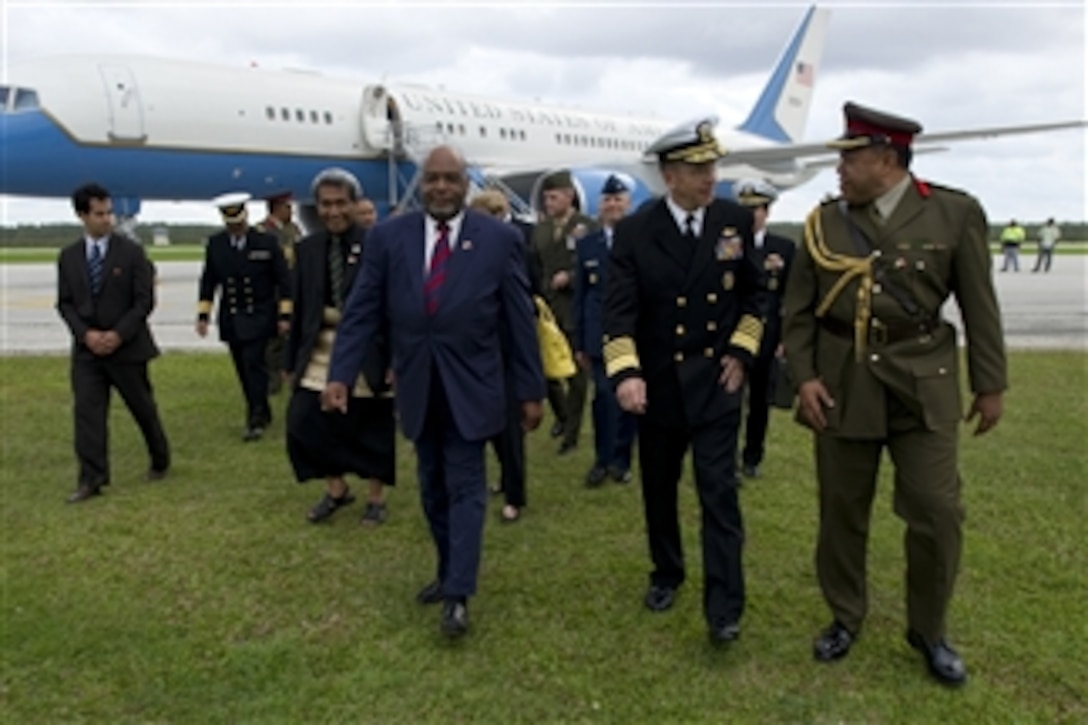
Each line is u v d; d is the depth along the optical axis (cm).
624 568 344
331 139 1571
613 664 268
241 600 314
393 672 262
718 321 274
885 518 394
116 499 430
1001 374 241
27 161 1252
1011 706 242
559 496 441
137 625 293
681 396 273
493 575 338
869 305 244
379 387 371
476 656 273
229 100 1423
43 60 1312
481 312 282
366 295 291
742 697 248
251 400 550
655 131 2417
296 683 256
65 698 248
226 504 425
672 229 274
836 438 259
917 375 241
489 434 284
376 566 348
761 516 403
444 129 1738
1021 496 423
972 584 321
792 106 2967
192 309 1263
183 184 1416
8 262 3097
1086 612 297
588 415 641
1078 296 1525
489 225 288
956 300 248
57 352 855
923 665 265
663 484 297
